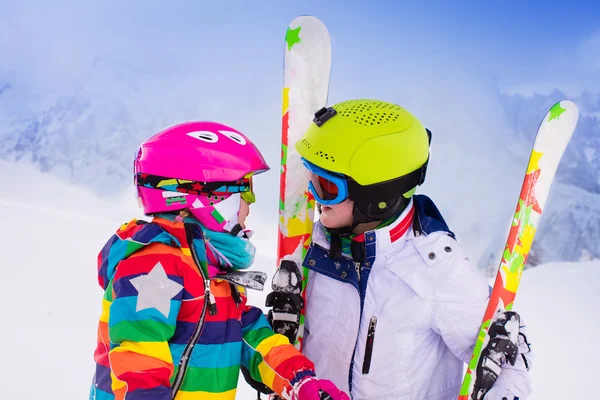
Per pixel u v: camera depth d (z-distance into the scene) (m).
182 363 1.39
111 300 1.41
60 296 4.62
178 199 1.45
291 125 1.83
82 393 3.19
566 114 1.63
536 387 3.82
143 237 1.39
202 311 1.41
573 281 6.13
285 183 1.82
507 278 1.61
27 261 5.34
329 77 1.87
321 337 1.69
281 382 1.51
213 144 1.47
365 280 1.62
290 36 1.83
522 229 1.63
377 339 1.60
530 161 1.64
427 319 1.58
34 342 3.78
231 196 1.49
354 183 1.54
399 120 1.58
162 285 1.34
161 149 1.46
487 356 1.54
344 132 1.54
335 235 1.66
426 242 1.61
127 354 1.29
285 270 1.74
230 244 1.49
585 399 3.67
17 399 3.09
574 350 4.42
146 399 1.25
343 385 1.65
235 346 1.48
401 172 1.55
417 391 1.61
